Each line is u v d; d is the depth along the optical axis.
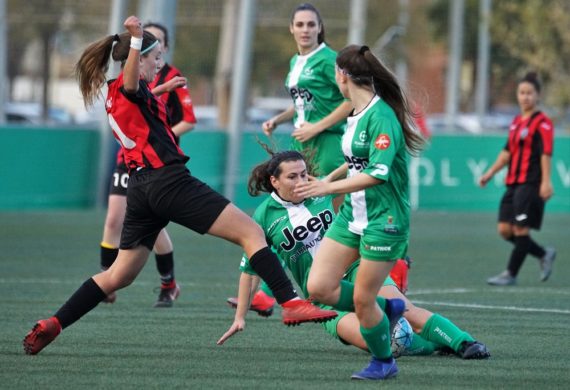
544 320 22.56
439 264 34.38
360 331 15.95
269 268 16.45
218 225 16.64
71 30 60.25
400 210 15.59
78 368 16.67
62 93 82.62
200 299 25.53
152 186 16.77
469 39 64.38
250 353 18.22
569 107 69.00
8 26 59.69
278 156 18.27
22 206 52.50
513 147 30.19
